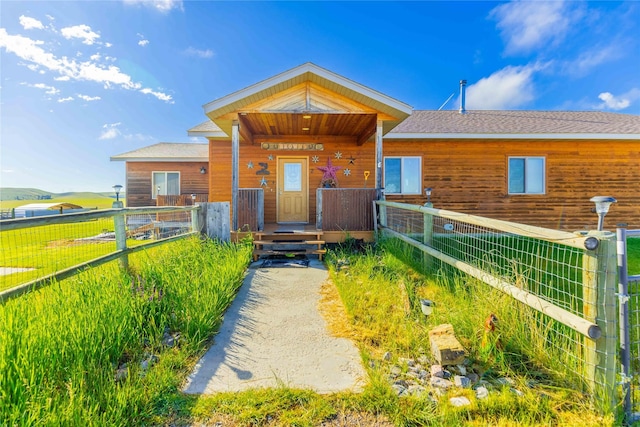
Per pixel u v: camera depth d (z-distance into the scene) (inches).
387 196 388.8
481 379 91.0
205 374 94.1
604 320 78.3
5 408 66.5
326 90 274.4
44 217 110.7
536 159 395.5
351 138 384.5
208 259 190.4
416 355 103.3
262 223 275.3
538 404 78.7
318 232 270.4
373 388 84.5
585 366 83.0
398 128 399.5
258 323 130.6
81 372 79.4
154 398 80.0
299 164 382.0
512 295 107.6
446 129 394.3
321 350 108.8
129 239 377.1
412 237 231.8
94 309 105.7
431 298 148.6
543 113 489.1
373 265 196.2
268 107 272.4
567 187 397.1
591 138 376.8
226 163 387.9
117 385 77.9
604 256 78.7
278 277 198.2
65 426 64.9
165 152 583.8
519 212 394.6
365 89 265.0
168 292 133.0
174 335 115.1
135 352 100.0
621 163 397.4
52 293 112.3
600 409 77.5
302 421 74.6
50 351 83.4
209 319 120.8
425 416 75.5
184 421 74.4
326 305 150.9
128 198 555.5
